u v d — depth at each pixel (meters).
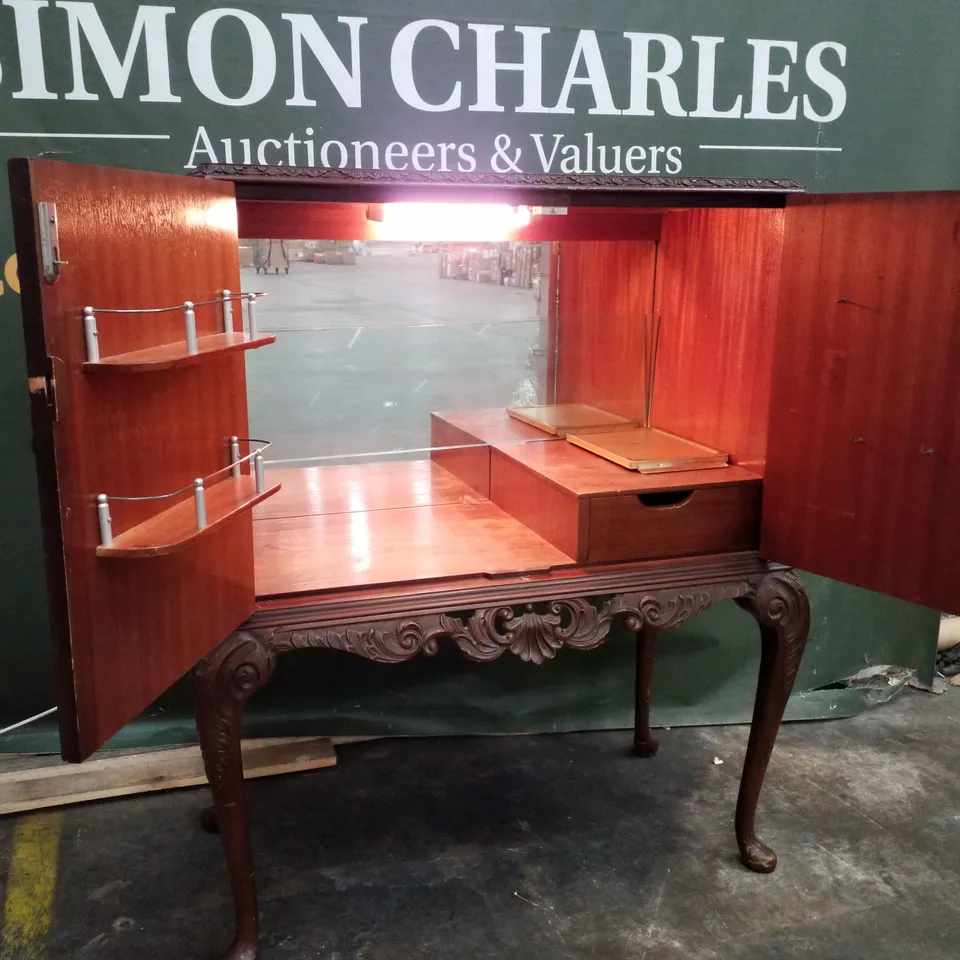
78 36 1.89
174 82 1.95
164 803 2.09
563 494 1.60
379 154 2.08
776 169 2.33
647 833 1.98
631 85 2.19
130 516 1.08
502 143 2.14
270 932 1.67
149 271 1.10
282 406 1.95
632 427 2.03
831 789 2.15
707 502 1.64
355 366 1.98
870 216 1.40
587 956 1.62
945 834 1.98
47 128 1.92
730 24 2.21
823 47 2.28
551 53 2.12
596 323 2.04
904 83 2.36
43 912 1.73
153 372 1.12
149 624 1.12
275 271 1.86
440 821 2.03
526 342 2.06
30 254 0.88
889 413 1.43
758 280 1.64
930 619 2.67
